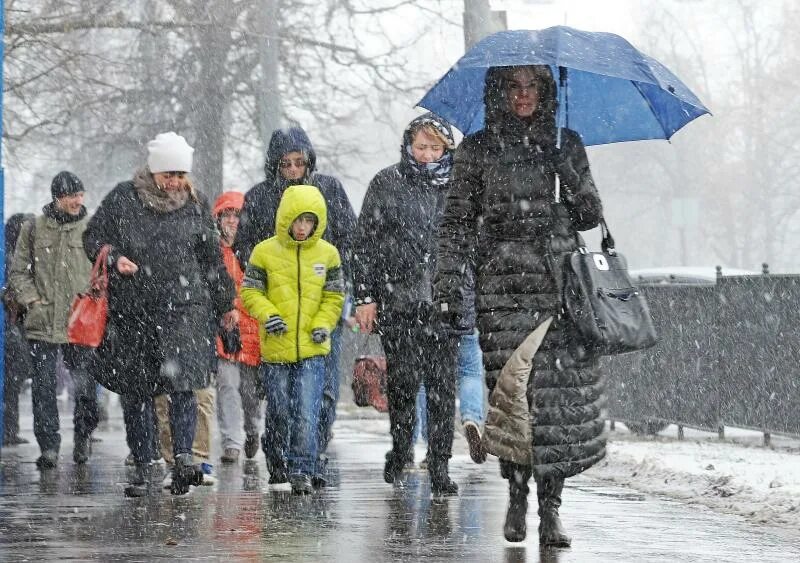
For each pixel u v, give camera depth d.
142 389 21.64
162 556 15.42
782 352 28.97
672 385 32.66
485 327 15.98
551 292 15.76
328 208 24.41
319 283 22.02
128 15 73.00
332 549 15.91
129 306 21.42
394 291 21.97
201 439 25.67
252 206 24.20
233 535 17.12
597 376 16.09
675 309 32.59
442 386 21.78
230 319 22.58
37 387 27.59
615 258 15.95
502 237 15.98
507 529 16.33
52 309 27.72
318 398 22.06
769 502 19.72
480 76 18.70
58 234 28.36
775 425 29.23
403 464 23.19
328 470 26.06
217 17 72.06
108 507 20.25
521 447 15.88
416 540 16.66
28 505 20.58
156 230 21.55
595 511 19.48
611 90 17.91
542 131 16.12
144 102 75.19
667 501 20.67
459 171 16.36
